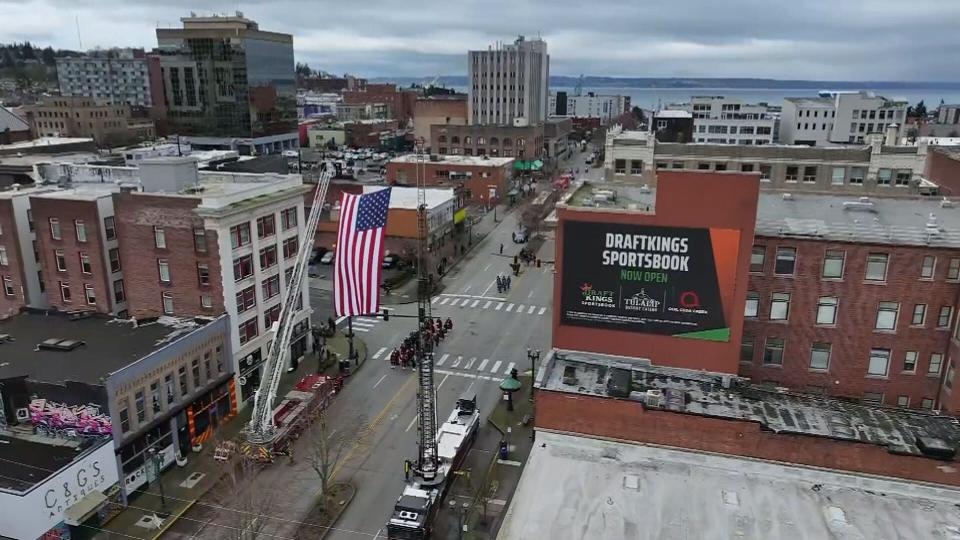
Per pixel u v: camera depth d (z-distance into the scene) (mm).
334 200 103562
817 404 35750
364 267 46250
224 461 44875
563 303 38375
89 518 38312
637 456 34688
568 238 37156
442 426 47000
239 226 52188
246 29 179625
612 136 76812
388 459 46125
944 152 70125
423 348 42469
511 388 52375
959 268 35812
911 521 29719
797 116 169000
